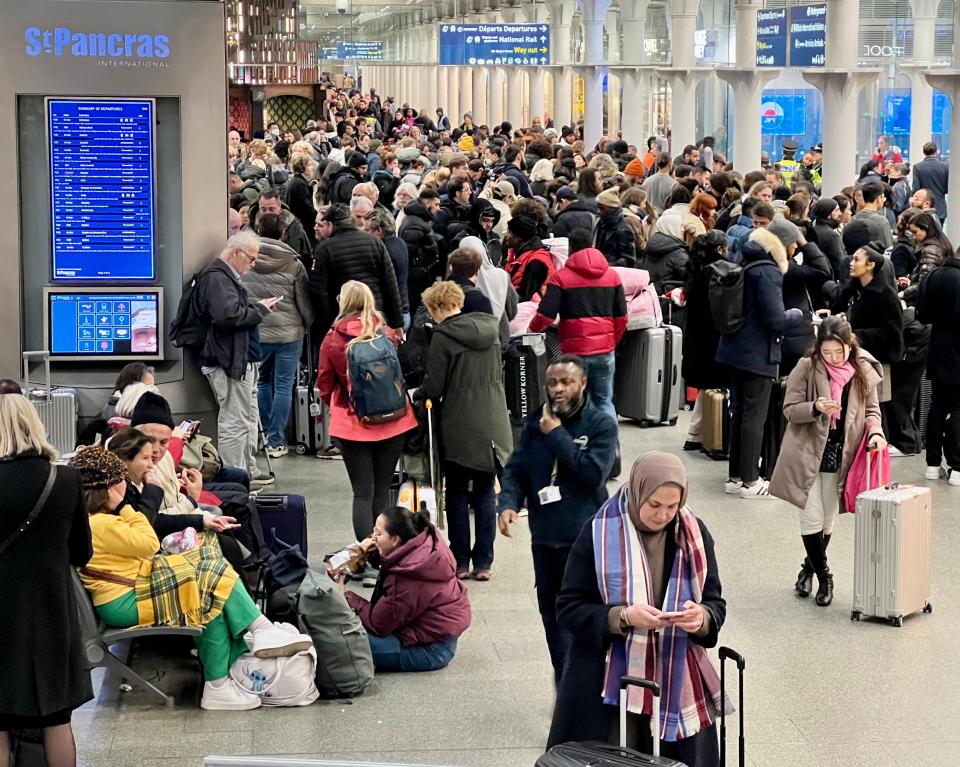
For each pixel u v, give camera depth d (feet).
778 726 21.89
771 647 25.27
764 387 34.40
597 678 16.93
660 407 42.19
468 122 110.63
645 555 16.70
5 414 18.06
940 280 35.04
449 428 27.96
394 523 24.00
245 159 69.21
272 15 130.31
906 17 87.10
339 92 130.72
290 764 13.44
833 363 26.73
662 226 44.62
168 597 22.11
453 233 45.34
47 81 31.58
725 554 30.60
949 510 33.76
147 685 22.63
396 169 67.21
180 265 32.73
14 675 17.92
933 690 23.36
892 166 63.67
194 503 25.09
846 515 33.73
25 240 32.30
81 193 32.19
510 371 30.76
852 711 22.50
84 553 18.81
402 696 23.02
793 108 95.35
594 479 21.38
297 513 27.71
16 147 31.71
